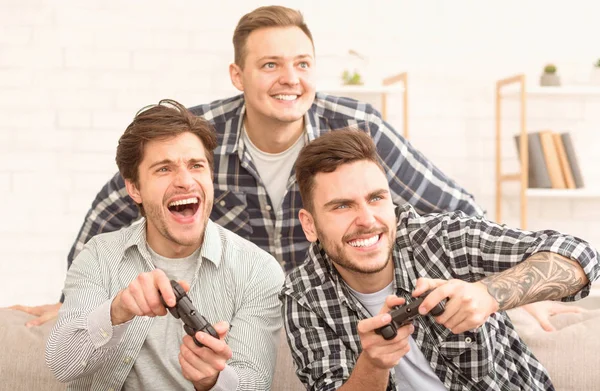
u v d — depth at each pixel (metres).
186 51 3.75
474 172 3.87
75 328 1.41
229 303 1.60
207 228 1.63
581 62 3.93
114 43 3.72
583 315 1.90
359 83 3.64
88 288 1.56
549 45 3.91
